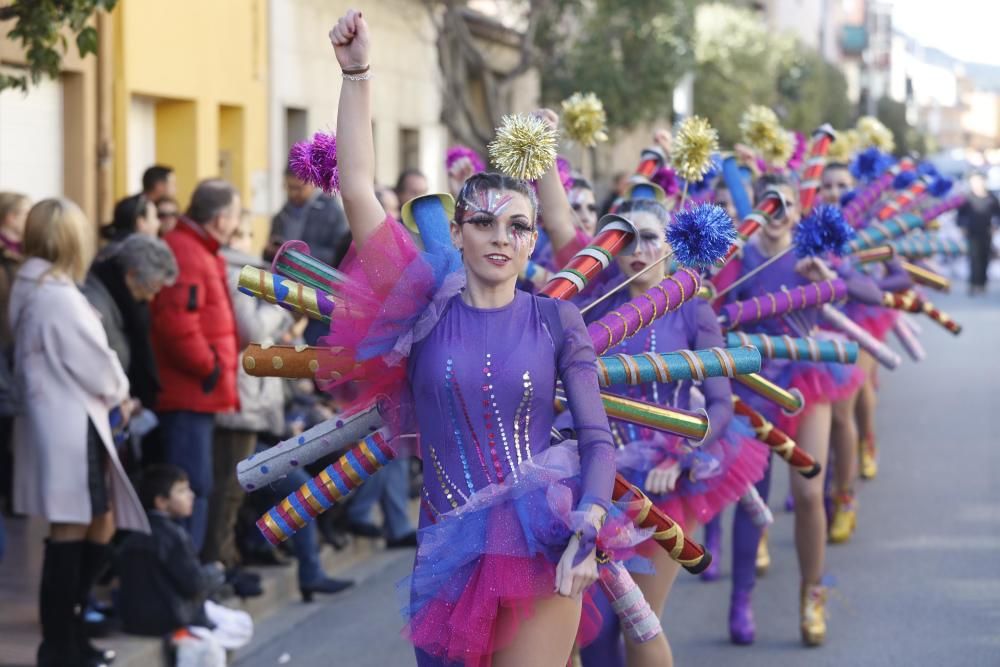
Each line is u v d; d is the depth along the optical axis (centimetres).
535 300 399
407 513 943
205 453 719
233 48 1382
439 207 426
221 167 1423
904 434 1320
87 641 620
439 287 396
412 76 1914
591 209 698
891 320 1005
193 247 721
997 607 746
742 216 709
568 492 386
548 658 390
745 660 664
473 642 384
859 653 673
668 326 534
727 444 560
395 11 1844
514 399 391
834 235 577
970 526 941
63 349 615
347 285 399
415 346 397
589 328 426
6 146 1001
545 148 395
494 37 2136
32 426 616
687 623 732
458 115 2008
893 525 947
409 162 1944
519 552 384
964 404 1505
